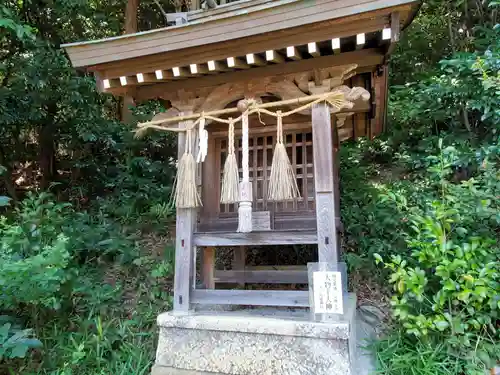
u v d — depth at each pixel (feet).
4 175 18.42
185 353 8.27
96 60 8.83
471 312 7.79
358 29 7.36
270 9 7.51
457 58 13.11
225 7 9.68
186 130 9.26
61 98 17.75
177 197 8.77
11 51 16.93
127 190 19.02
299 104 8.61
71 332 9.93
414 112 15.60
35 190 20.20
